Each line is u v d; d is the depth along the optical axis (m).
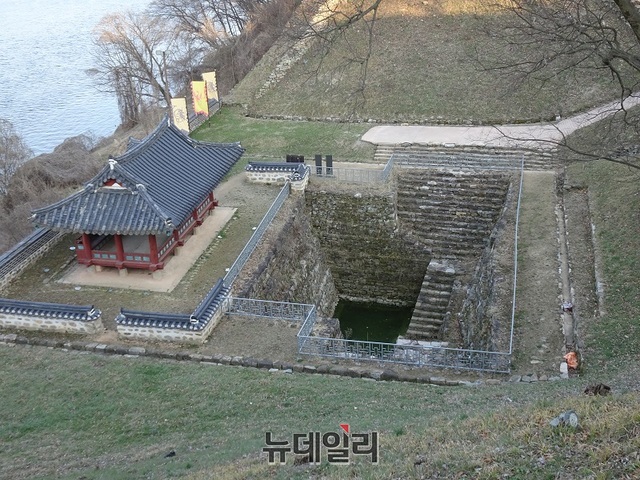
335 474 12.41
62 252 28.09
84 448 16.88
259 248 27.41
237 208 31.11
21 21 94.38
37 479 15.37
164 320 21.78
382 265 32.31
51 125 60.53
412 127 38.47
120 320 21.97
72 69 74.25
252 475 13.14
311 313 22.89
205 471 14.02
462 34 43.38
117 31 61.38
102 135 57.44
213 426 17.42
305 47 44.91
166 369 20.47
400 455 12.90
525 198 30.28
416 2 46.28
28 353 21.80
